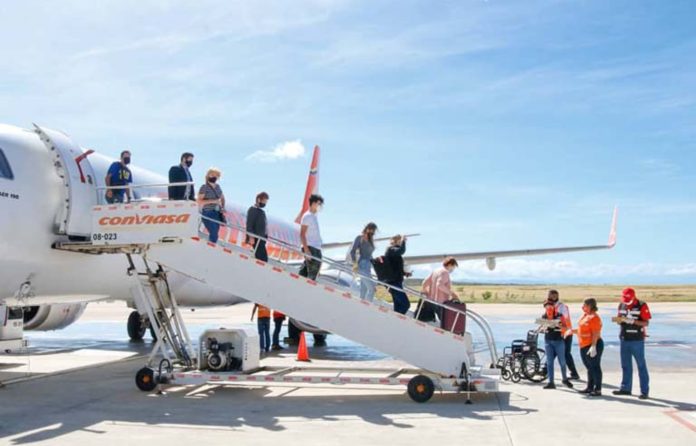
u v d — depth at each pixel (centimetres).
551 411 939
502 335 2517
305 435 787
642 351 1050
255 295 1065
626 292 1066
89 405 991
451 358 1031
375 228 1229
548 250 2558
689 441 753
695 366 1508
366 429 821
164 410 950
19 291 1128
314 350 1991
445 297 1133
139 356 1748
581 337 1085
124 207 1070
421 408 966
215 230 1185
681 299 7781
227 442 750
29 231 1074
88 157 1284
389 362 1636
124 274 1394
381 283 1108
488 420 876
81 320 3619
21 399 1046
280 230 2464
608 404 995
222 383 1190
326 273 1895
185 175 1224
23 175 1079
